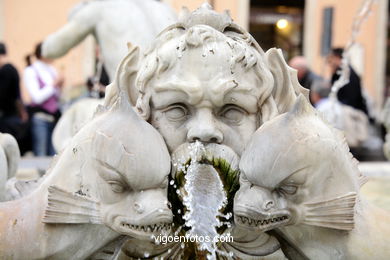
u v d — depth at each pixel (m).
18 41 11.37
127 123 1.45
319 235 1.54
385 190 3.72
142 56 1.67
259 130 1.48
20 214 1.57
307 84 5.94
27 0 11.34
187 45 1.54
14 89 5.80
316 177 1.45
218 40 1.55
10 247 1.54
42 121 5.90
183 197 1.52
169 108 1.55
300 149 1.42
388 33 13.16
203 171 1.53
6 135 2.25
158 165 1.44
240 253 1.61
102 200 1.48
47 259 1.55
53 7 11.43
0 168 1.92
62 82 6.24
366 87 13.18
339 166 1.48
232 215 1.54
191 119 1.55
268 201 1.44
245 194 1.46
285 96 1.64
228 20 1.64
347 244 1.54
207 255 1.54
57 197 1.51
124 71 1.65
